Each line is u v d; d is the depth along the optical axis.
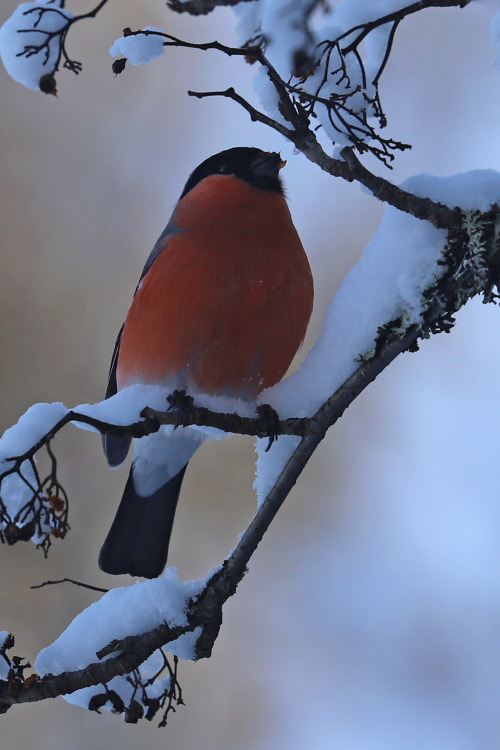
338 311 4.98
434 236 4.62
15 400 10.99
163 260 6.29
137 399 4.67
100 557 7.01
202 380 6.34
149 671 5.13
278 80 4.34
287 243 6.30
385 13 4.54
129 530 7.05
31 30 4.30
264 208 6.29
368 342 4.81
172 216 6.71
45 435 4.23
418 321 4.65
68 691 4.69
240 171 6.49
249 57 4.51
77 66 4.40
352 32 4.53
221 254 6.12
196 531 10.74
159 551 7.04
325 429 4.78
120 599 4.86
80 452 10.80
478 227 4.41
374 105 4.64
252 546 4.74
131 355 6.51
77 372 11.20
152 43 4.39
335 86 4.60
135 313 6.46
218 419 4.70
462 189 4.54
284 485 4.77
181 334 6.19
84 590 10.21
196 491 10.87
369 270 4.85
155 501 7.04
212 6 4.30
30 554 10.24
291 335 6.34
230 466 10.94
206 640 4.87
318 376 4.97
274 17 4.46
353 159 4.43
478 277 4.41
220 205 6.28
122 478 10.82
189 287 6.11
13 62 4.34
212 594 4.79
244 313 6.12
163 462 6.93
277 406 4.94
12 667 4.73
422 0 4.42
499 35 4.38
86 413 4.50
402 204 4.48
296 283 6.25
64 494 4.21
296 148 4.68
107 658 4.73
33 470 4.18
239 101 4.54
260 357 6.30
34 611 10.08
